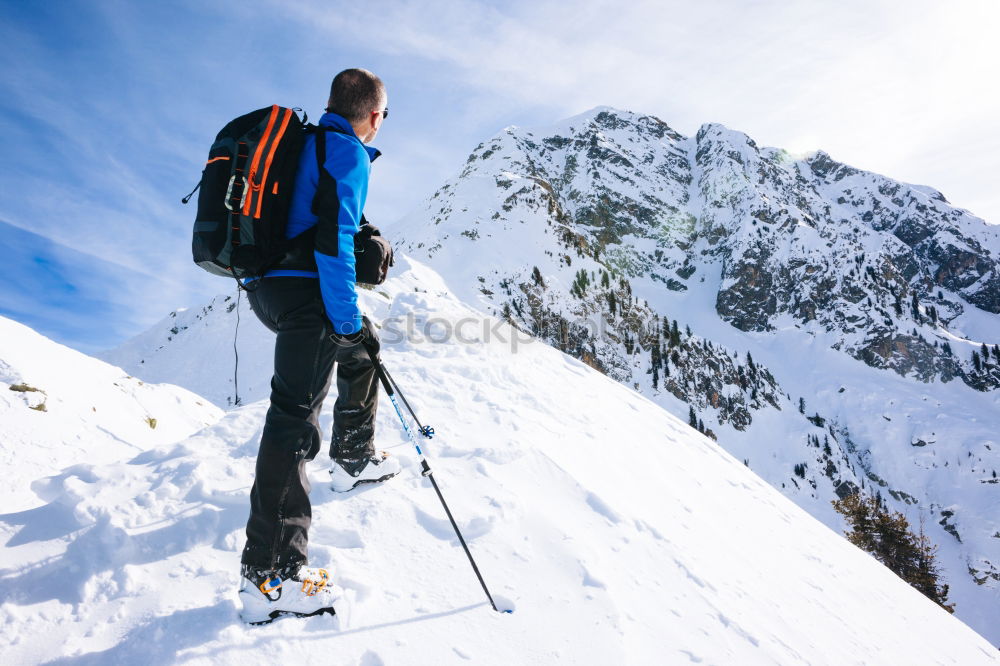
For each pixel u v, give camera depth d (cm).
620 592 254
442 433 365
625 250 18275
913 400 13512
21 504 446
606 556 283
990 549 10088
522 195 10562
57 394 666
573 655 203
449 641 193
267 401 379
